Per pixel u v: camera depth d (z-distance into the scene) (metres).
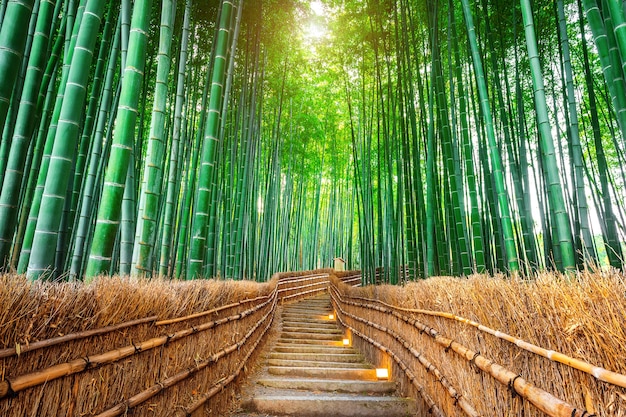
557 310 1.17
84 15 2.07
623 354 0.94
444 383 2.21
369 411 3.03
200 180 3.35
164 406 1.92
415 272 4.90
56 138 1.95
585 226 3.15
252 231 7.11
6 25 1.76
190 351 2.30
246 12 5.73
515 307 1.41
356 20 6.47
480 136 4.28
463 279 2.20
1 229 2.09
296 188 11.46
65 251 2.83
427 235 4.24
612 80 2.45
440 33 5.57
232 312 3.25
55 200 1.90
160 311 1.89
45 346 1.17
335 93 9.27
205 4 5.37
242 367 3.43
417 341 2.96
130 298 1.61
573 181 3.91
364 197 6.93
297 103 9.27
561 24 3.48
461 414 2.01
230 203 5.71
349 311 6.04
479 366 1.71
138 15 2.20
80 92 2.01
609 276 1.07
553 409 1.13
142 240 2.51
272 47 6.82
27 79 2.25
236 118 5.71
